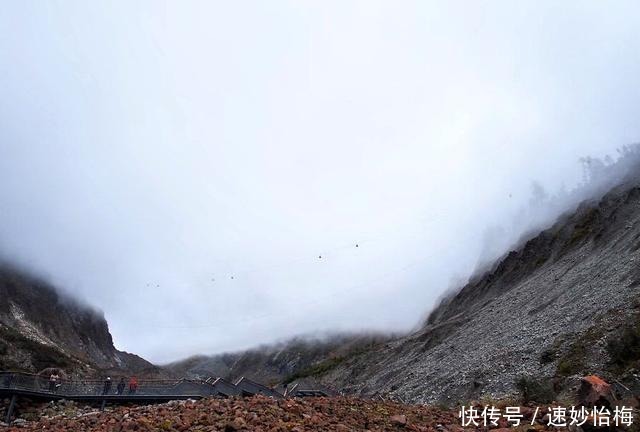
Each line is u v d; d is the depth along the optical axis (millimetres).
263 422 13703
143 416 15633
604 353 30688
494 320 69812
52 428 15766
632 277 43844
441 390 45688
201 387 28516
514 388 34438
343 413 16328
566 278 66625
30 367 78812
